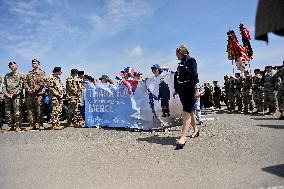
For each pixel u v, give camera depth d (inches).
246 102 486.6
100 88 371.6
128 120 335.9
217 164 154.5
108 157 186.1
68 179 142.2
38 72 376.5
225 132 255.8
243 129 268.8
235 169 143.0
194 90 203.0
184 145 207.8
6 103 367.6
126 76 348.5
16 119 363.6
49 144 247.1
